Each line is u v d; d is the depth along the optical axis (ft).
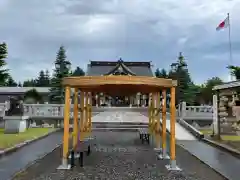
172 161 29.43
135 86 32.55
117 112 109.70
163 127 35.45
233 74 82.02
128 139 53.93
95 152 38.88
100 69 201.46
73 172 27.30
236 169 29.25
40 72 291.79
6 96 192.34
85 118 44.88
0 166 29.66
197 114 78.13
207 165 31.01
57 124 76.59
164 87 32.24
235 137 53.06
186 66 148.36
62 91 141.79
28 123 73.61
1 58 67.82
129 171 27.81
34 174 26.43
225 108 54.34
